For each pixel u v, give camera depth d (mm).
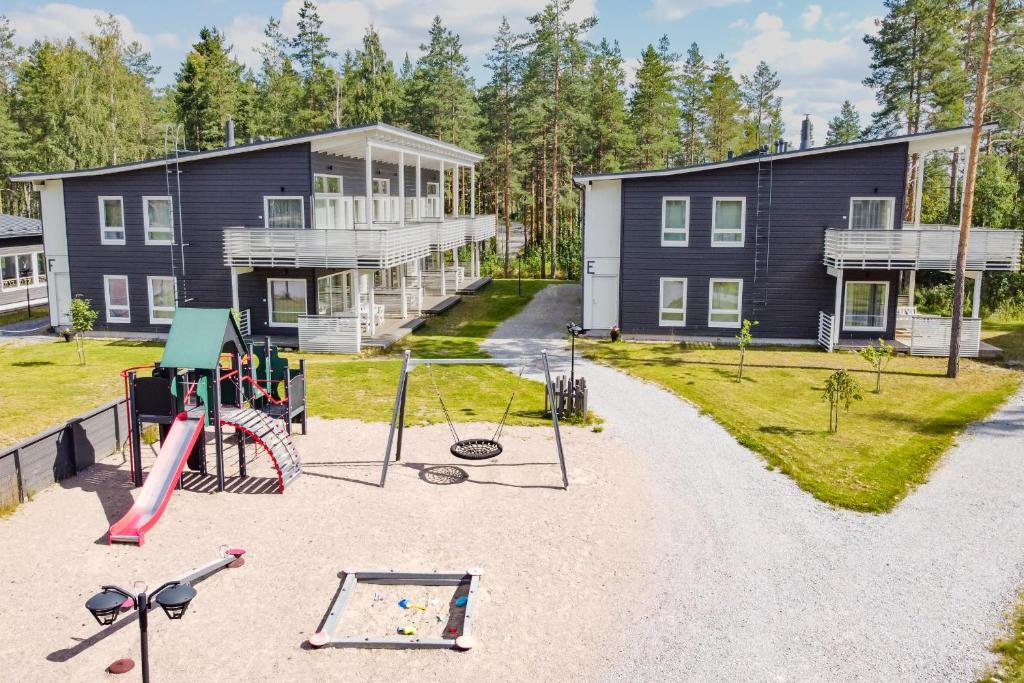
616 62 55688
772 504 13539
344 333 25750
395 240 26469
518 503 13695
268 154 26969
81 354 23984
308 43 62969
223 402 15562
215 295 28297
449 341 27609
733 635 9664
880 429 17594
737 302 27672
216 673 8914
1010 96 43375
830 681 8773
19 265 39594
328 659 9211
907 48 43469
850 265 25281
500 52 48938
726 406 19484
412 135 28828
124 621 9984
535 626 9898
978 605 10258
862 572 11156
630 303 28188
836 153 26281
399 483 14594
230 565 11414
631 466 15461
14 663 9070
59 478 14602
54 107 56875
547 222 60594
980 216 34969
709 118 70750
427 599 10648
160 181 27812
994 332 29219
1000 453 15906
